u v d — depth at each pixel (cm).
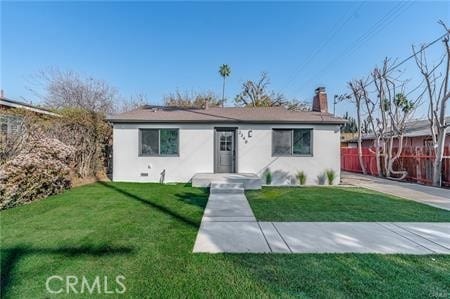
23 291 286
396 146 1608
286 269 337
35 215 594
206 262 358
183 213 622
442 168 1097
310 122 1152
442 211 647
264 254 386
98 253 386
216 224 536
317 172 1159
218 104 2884
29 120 974
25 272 328
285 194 889
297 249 405
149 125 1173
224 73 2631
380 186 1091
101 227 508
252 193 906
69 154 944
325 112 1377
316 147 1160
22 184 694
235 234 475
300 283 302
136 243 426
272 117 1202
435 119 1130
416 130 1606
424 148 1208
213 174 1127
